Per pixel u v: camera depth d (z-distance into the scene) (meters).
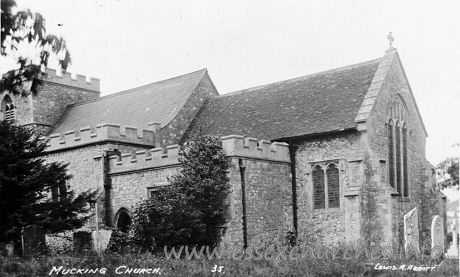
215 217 26.89
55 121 42.28
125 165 30.47
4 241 21.98
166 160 28.81
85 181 31.80
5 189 22.28
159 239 24.92
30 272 17.05
